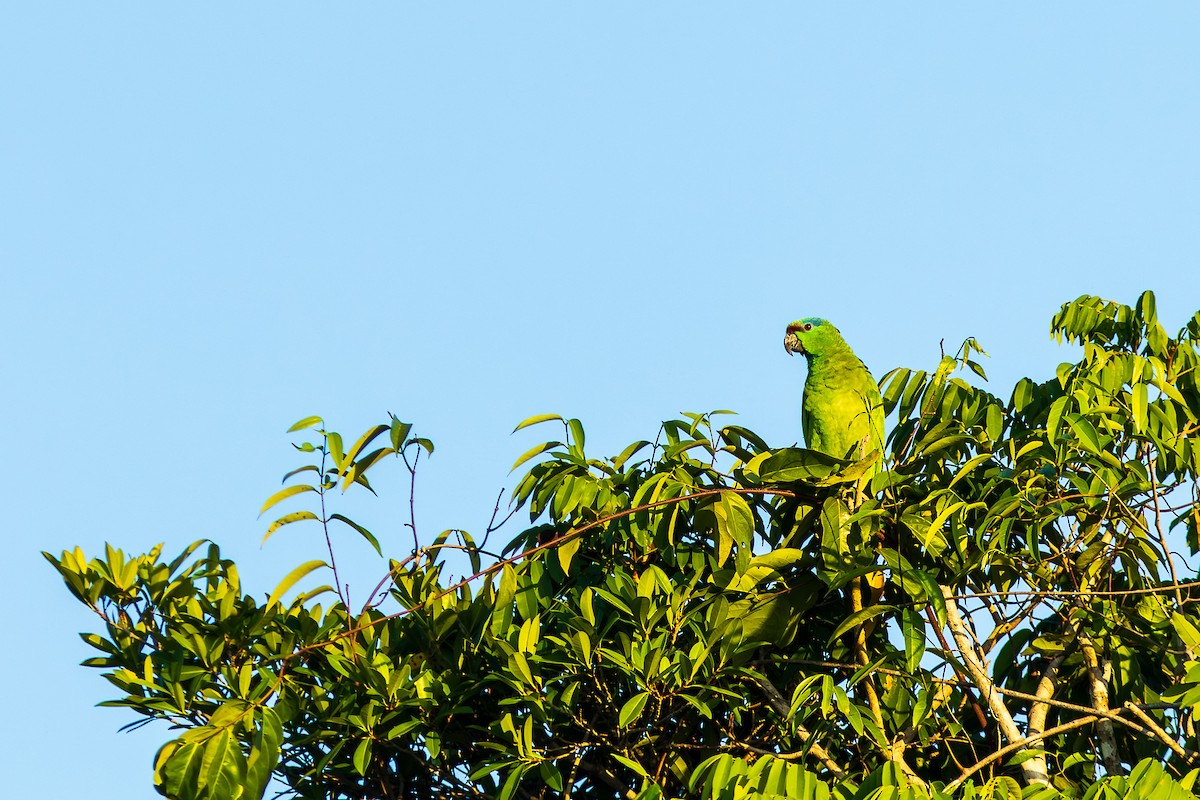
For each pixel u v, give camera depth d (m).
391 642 11.11
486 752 11.08
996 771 11.06
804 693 9.41
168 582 10.30
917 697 9.91
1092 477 10.73
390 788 10.95
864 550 10.16
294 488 10.44
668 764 11.05
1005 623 10.92
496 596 10.42
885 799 7.94
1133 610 11.01
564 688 10.39
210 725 9.16
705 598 10.42
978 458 10.38
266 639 10.37
